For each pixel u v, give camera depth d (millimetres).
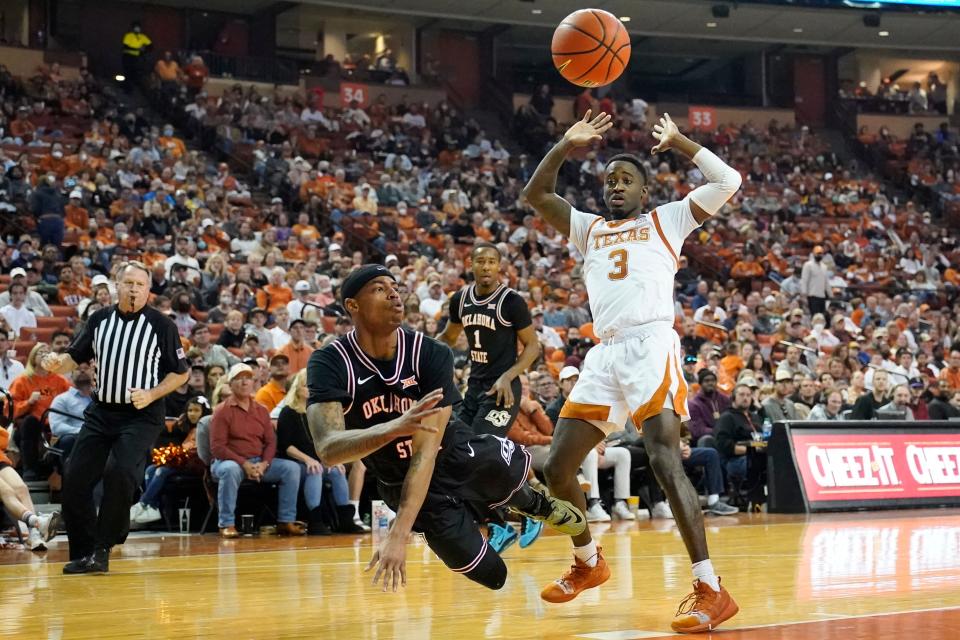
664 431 4195
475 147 26656
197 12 28156
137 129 21984
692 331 15742
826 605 4328
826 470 11086
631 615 4191
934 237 26906
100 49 26828
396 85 28547
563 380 10789
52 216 15484
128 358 6273
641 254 4418
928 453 11781
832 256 23969
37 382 9969
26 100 22250
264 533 9305
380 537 8797
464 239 20266
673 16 28906
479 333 7145
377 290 3564
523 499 4227
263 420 9195
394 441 3666
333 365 3596
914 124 32562
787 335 16797
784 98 32750
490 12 28016
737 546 7258
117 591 5223
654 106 30812
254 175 21844
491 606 4516
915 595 4598
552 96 30469
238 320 12227
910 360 15852
